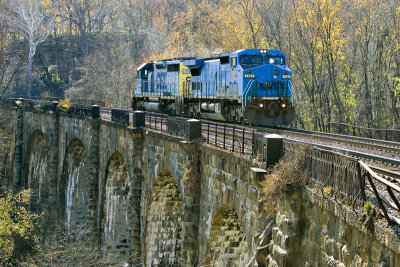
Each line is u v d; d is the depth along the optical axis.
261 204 14.00
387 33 43.81
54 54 111.06
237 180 16.25
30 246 42.62
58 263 25.39
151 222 26.69
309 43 47.78
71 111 44.81
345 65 48.25
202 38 67.94
